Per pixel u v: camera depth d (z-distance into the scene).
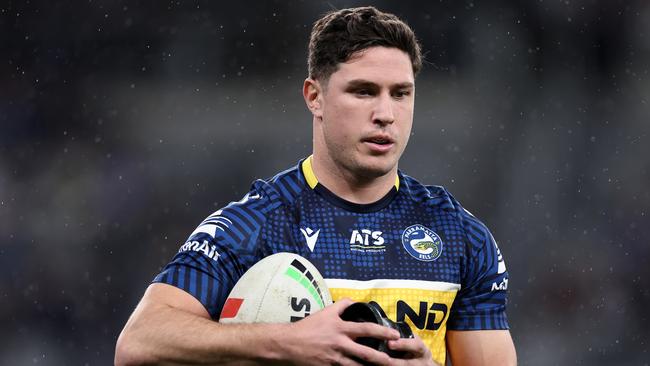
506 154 50.19
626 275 42.75
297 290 9.08
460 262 10.16
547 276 42.69
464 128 50.31
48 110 49.19
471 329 10.27
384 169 9.55
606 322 40.34
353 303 8.56
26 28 50.09
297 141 50.16
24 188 46.28
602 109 51.00
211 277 9.48
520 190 48.75
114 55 50.53
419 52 9.88
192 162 48.62
